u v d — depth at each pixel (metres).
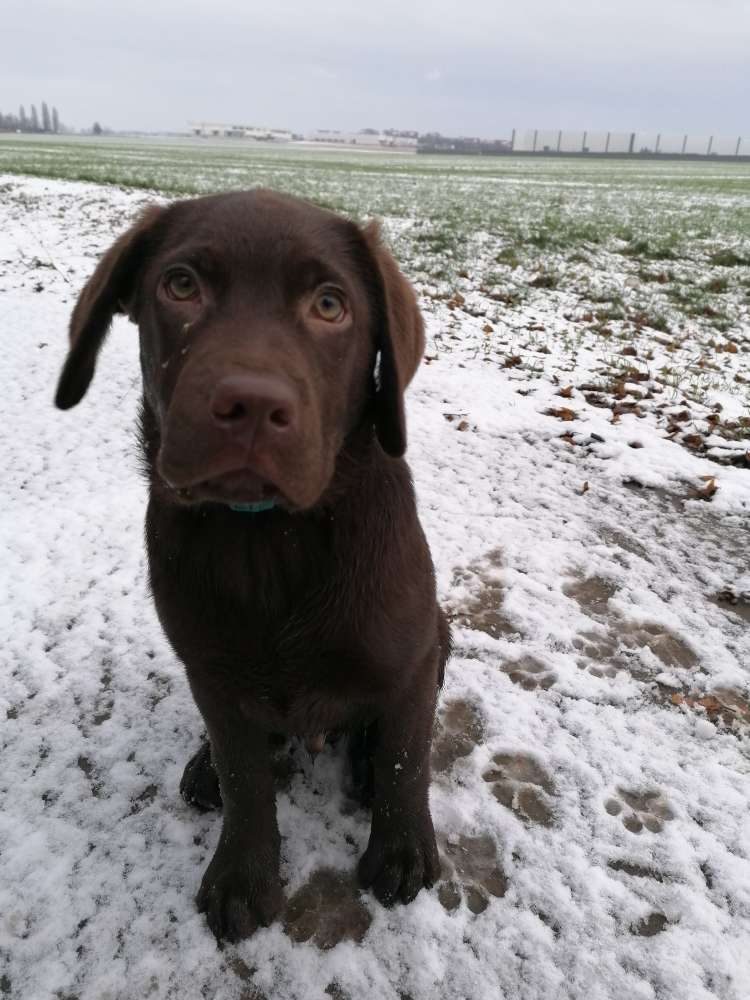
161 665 0.61
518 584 0.70
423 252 2.26
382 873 0.43
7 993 0.39
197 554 0.38
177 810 0.48
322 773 0.51
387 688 0.41
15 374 1.22
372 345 0.39
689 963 0.40
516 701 0.57
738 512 0.82
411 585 0.40
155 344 0.36
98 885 0.44
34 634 0.64
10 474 0.92
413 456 0.95
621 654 0.62
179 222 0.38
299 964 0.40
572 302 1.75
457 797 0.49
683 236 2.71
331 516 0.38
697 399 1.13
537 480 0.90
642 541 0.77
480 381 1.19
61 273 1.80
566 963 0.40
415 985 0.39
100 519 0.81
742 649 0.62
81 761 0.52
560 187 5.40
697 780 0.50
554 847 0.46
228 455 0.30
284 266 0.34
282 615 0.38
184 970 0.40
